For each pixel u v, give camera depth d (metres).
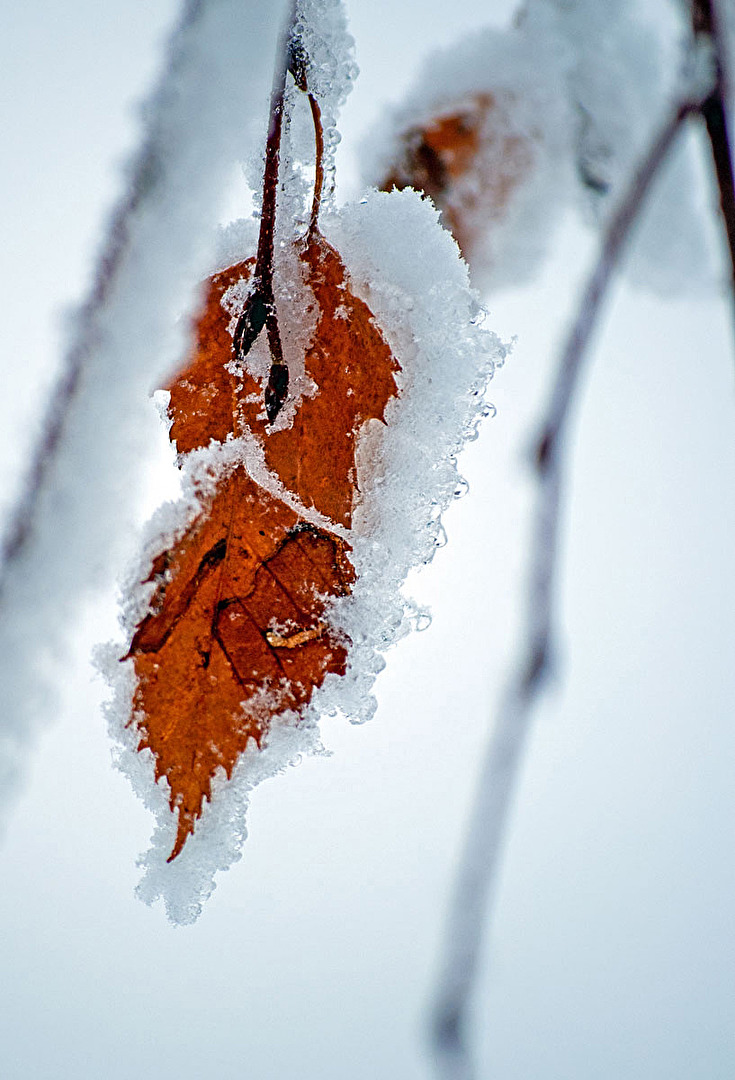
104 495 0.28
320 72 0.30
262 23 0.28
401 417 0.30
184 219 0.28
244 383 0.30
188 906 0.30
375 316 0.30
